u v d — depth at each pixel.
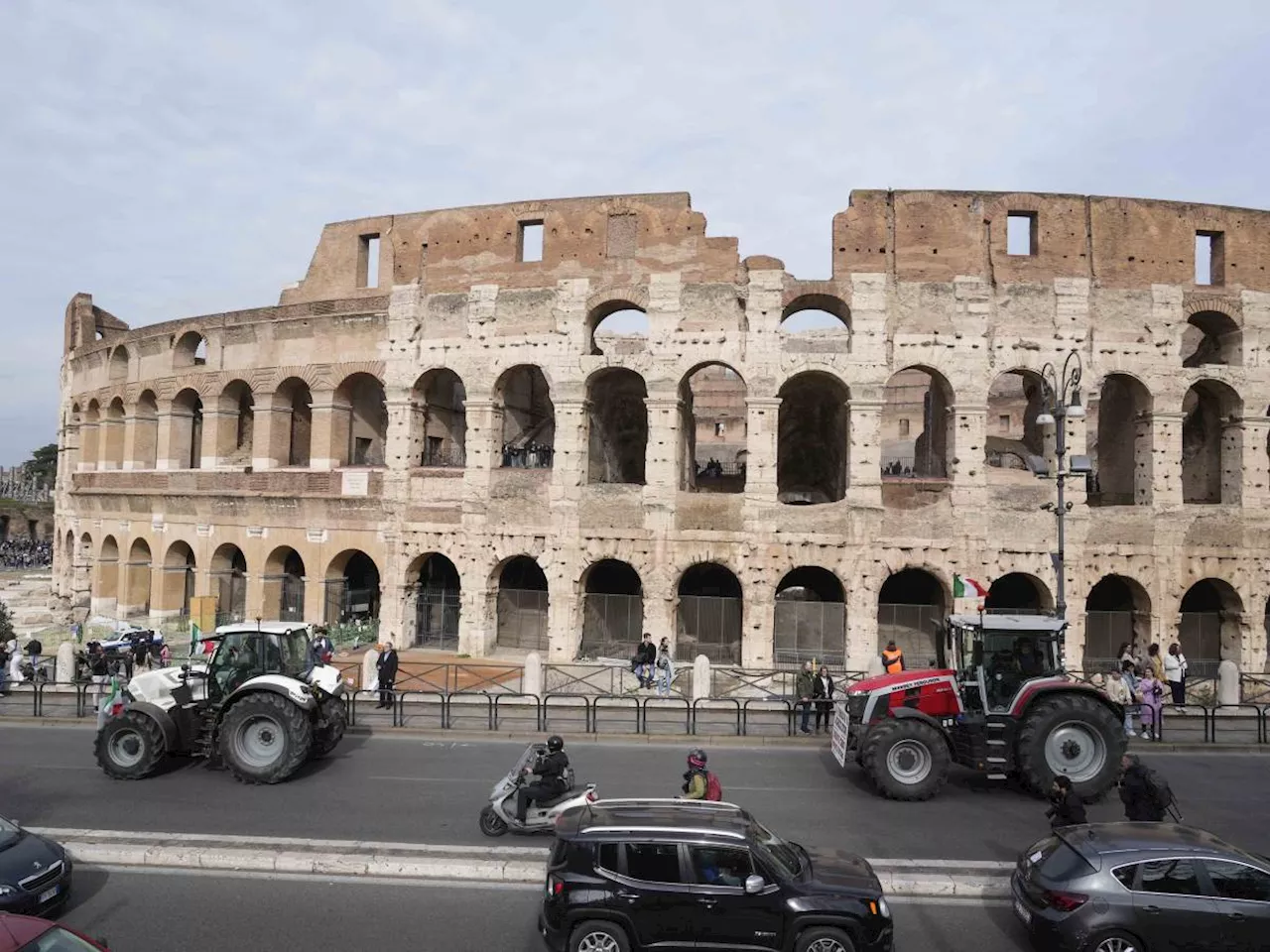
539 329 40.47
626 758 25.03
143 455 53.78
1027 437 45.44
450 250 42.31
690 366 38.84
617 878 12.83
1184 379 37.69
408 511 42.00
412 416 42.50
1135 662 32.69
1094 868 12.98
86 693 32.41
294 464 49.25
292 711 21.94
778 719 30.02
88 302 63.78
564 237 40.59
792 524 37.84
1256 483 37.59
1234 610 37.66
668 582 38.44
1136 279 38.12
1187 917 12.51
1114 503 41.34
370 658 35.09
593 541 39.25
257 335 46.62
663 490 38.66
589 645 40.06
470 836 18.16
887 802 21.03
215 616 44.53
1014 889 14.05
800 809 20.31
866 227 38.44
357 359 43.88
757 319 38.38
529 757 19.39
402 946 13.45
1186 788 22.66
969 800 21.33
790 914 12.57
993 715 21.89
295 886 15.78
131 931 13.79
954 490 37.44
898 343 37.88
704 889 12.70
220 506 47.06
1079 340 37.75
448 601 42.88
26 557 99.12
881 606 38.59
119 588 53.41
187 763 23.91
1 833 14.41
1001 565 37.22
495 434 41.44
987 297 37.91
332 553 43.75
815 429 50.84
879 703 22.34
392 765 23.98
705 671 32.56
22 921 10.85
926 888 15.80
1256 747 26.88
